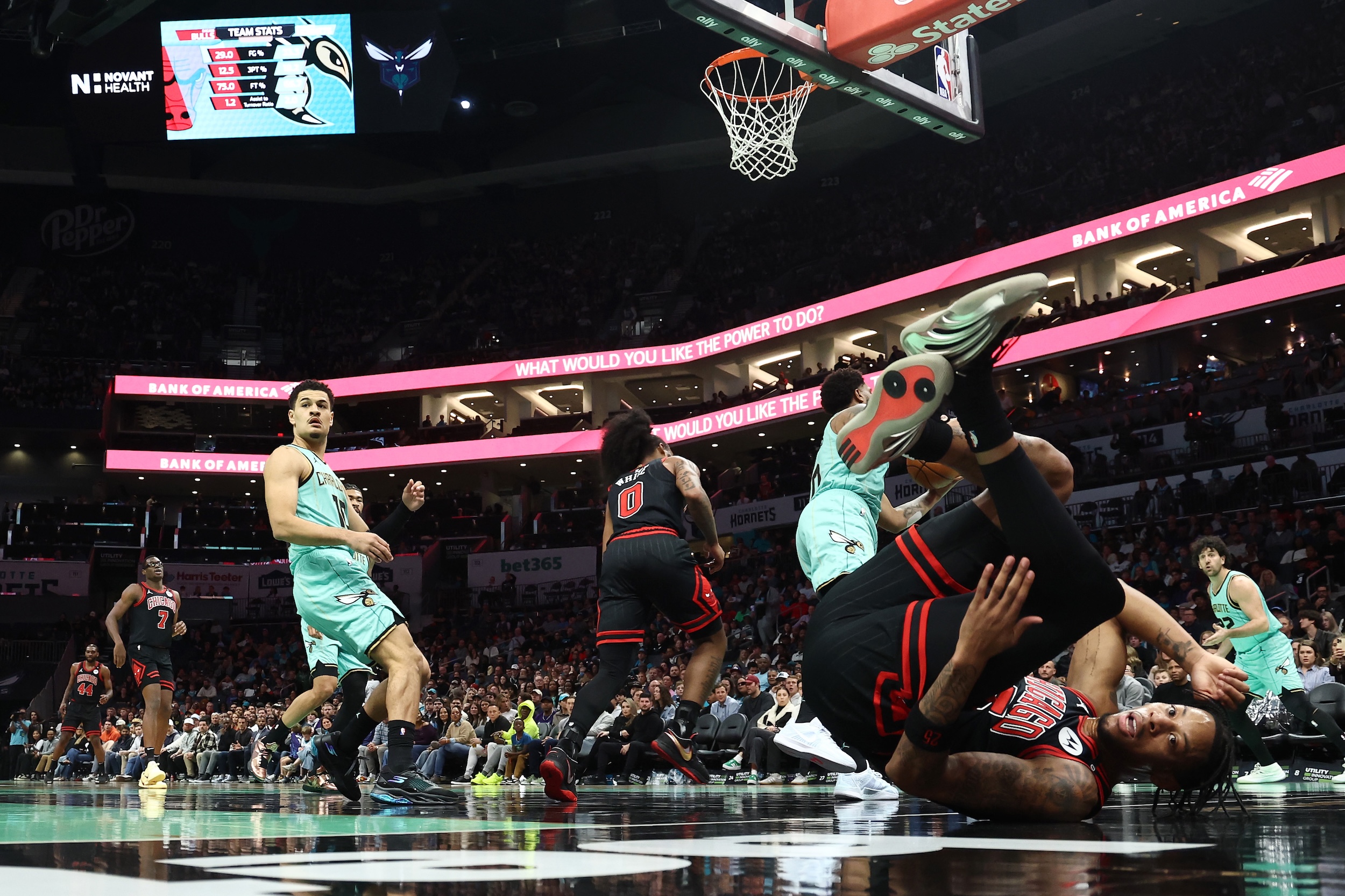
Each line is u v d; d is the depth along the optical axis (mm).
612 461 3992
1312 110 21719
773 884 1118
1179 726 2072
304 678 20250
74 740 16906
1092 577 1834
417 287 33094
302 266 33406
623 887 1104
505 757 11680
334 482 3863
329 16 26938
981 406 1799
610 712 10383
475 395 30391
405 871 1262
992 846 1559
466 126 30797
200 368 29734
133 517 26906
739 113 12727
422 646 23281
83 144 28969
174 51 27062
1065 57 25859
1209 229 21031
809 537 4094
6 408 27484
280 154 32344
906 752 1910
